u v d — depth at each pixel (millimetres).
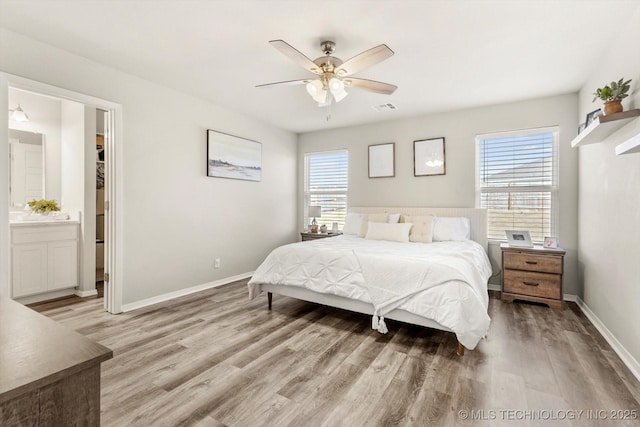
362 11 2057
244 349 2270
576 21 2143
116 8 2045
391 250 3002
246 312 3094
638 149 1477
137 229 3184
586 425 1481
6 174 2316
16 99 3684
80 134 3709
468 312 2141
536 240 3787
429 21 2158
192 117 3725
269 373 1940
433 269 2334
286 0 1952
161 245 3416
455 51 2574
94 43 2500
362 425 1485
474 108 4078
